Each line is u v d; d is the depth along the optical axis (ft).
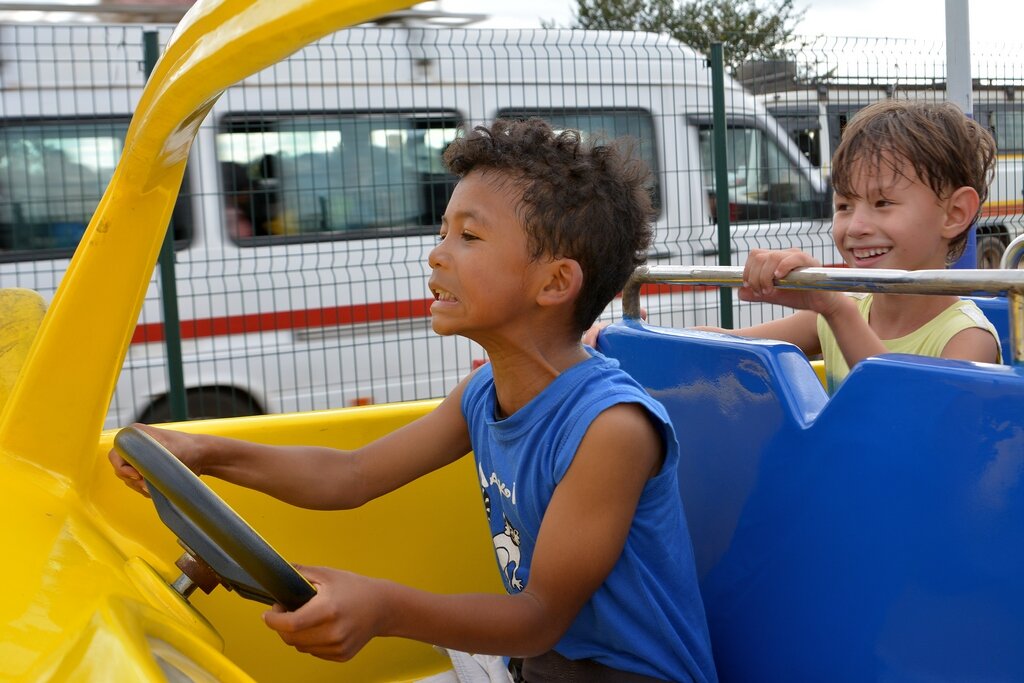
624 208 3.59
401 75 14.85
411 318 15.11
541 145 3.49
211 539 2.54
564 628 3.34
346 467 4.09
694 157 16.44
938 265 5.19
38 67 13.52
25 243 13.43
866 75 17.57
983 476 3.24
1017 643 3.15
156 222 3.28
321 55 14.48
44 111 13.53
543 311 3.51
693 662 3.75
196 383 13.98
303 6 2.14
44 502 3.01
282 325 14.42
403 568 4.84
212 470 3.85
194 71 2.45
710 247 16.31
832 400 3.79
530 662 3.90
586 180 3.48
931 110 5.19
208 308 14.01
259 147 14.19
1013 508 3.15
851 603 3.70
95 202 13.80
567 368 3.62
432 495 4.90
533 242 3.39
